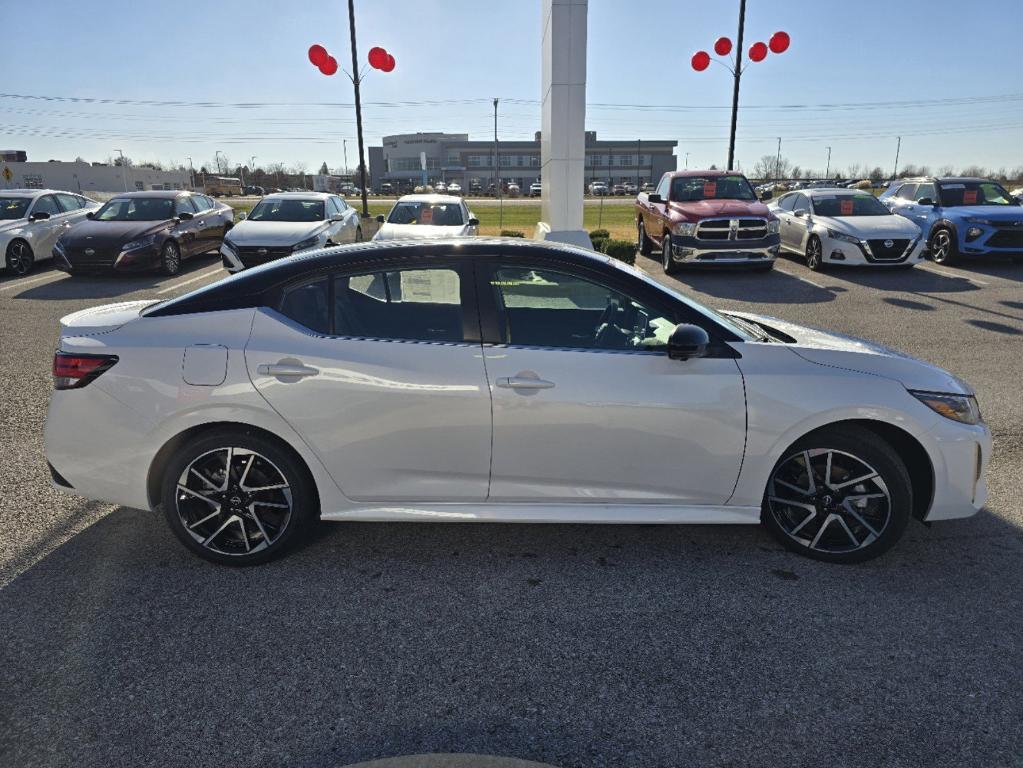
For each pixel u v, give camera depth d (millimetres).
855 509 3221
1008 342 7672
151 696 2410
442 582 3148
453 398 3064
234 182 83812
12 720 2291
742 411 3098
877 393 3102
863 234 12109
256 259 11500
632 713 2346
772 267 13594
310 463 3133
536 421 3076
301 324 3143
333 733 2252
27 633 2746
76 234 12414
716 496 3215
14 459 4555
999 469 4395
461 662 2604
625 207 43688
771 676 2520
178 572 3213
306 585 3115
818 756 2150
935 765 2115
